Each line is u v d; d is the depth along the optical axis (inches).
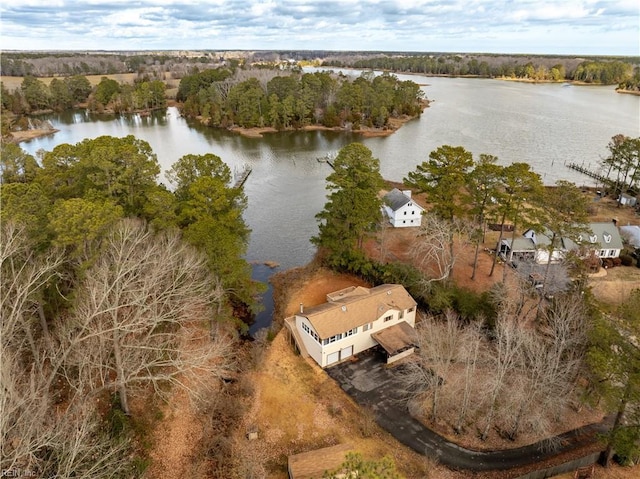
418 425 1221.7
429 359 1387.8
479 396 1289.4
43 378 861.2
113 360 1181.1
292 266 2087.8
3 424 671.1
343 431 1192.8
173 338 1316.4
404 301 1563.7
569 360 1156.5
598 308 1332.4
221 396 1274.6
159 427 1135.6
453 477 1076.5
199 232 1346.0
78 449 754.8
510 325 1220.5
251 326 1646.2
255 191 3095.5
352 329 1435.8
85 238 1176.2
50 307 1255.5
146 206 1545.3
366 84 5748.0
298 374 1386.6
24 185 1328.7
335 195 1881.2
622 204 2787.9
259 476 1043.9
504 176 1694.1
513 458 1135.0
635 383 921.5
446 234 1627.7
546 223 1583.4
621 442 1011.9
